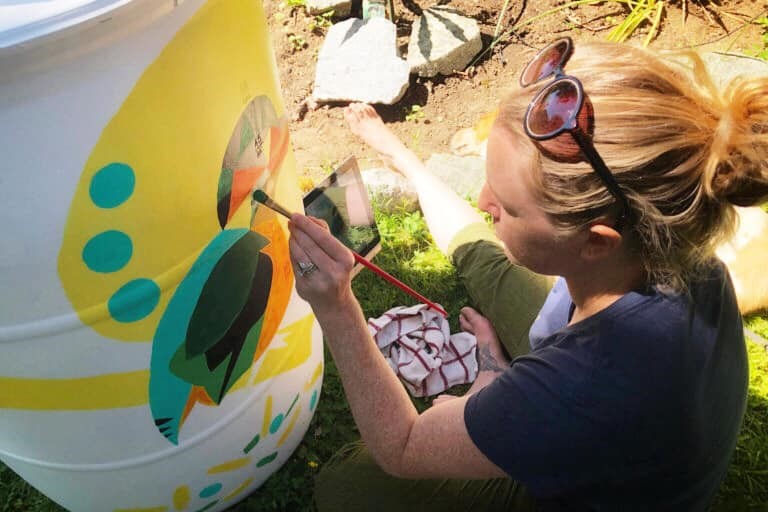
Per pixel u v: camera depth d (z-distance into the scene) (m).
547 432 1.08
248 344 1.29
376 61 2.50
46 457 1.29
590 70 0.94
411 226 2.17
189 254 1.08
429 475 1.22
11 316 1.01
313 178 2.30
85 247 0.97
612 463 1.09
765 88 0.90
